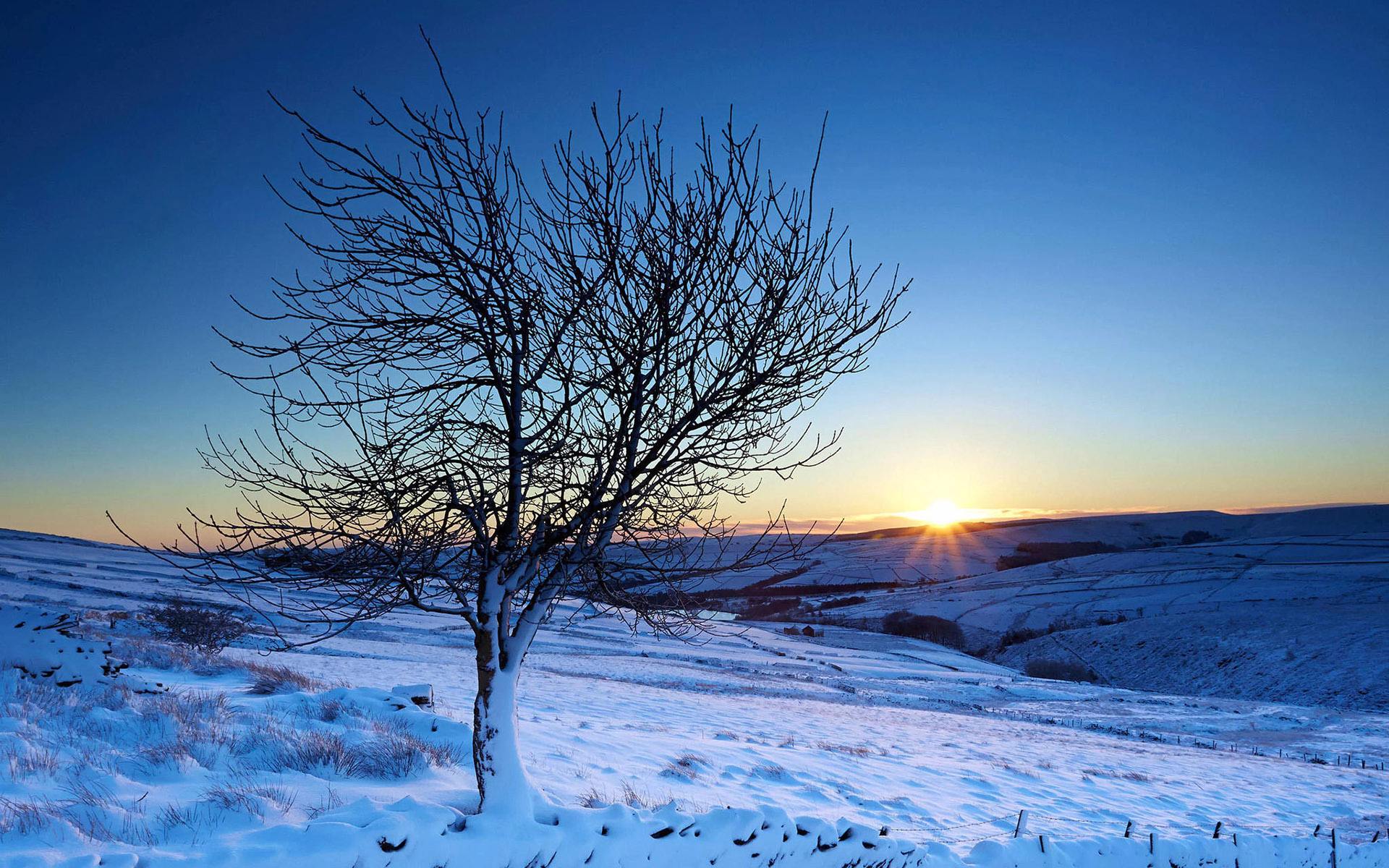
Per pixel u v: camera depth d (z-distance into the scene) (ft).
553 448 21.04
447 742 35.27
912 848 26.71
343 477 19.35
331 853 17.40
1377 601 291.38
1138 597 361.30
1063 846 29.63
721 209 21.04
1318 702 189.57
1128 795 56.54
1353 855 35.70
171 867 16.49
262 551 18.33
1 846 17.74
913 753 67.31
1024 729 112.88
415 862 18.30
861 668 206.90
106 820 20.49
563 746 42.16
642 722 69.15
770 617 385.29
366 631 165.48
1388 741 128.26
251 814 22.04
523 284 21.44
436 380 22.48
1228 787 68.64
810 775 46.16
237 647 102.78
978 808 44.50
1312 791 73.36
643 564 22.41
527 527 22.68
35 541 349.20
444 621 206.39
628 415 21.76
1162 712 159.84
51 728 28.19
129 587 196.13
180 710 33.09
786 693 139.03
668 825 22.36
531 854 19.67
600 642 199.00
